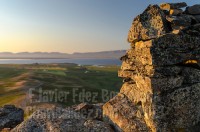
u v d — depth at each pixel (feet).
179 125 60.34
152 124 59.57
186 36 61.67
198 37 62.90
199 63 62.85
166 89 59.98
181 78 61.11
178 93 60.39
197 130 61.36
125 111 69.46
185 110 61.05
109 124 73.26
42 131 66.85
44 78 549.54
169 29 66.54
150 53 59.93
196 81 62.80
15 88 394.32
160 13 66.59
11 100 274.16
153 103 59.41
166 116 59.31
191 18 68.03
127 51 77.87
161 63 59.88
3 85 430.20
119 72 79.15
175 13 69.36
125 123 66.08
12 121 103.30
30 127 69.15
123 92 78.84
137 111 67.41
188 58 61.72
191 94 61.62
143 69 65.31
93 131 66.44
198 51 62.54
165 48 60.44
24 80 494.59
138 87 69.00
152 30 66.33
